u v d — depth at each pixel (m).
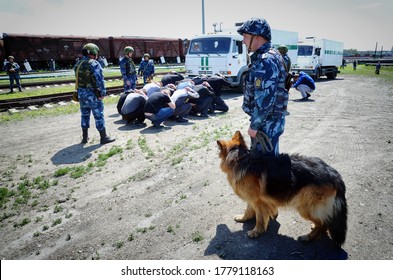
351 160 5.18
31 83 15.67
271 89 2.67
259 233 3.12
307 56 20.66
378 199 3.83
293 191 2.70
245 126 7.54
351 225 3.29
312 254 2.86
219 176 4.67
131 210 3.76
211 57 12.55
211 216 3.57
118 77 19.09
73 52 28.83
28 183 4.59
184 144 6.17
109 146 6.24
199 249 2.98
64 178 4.77
